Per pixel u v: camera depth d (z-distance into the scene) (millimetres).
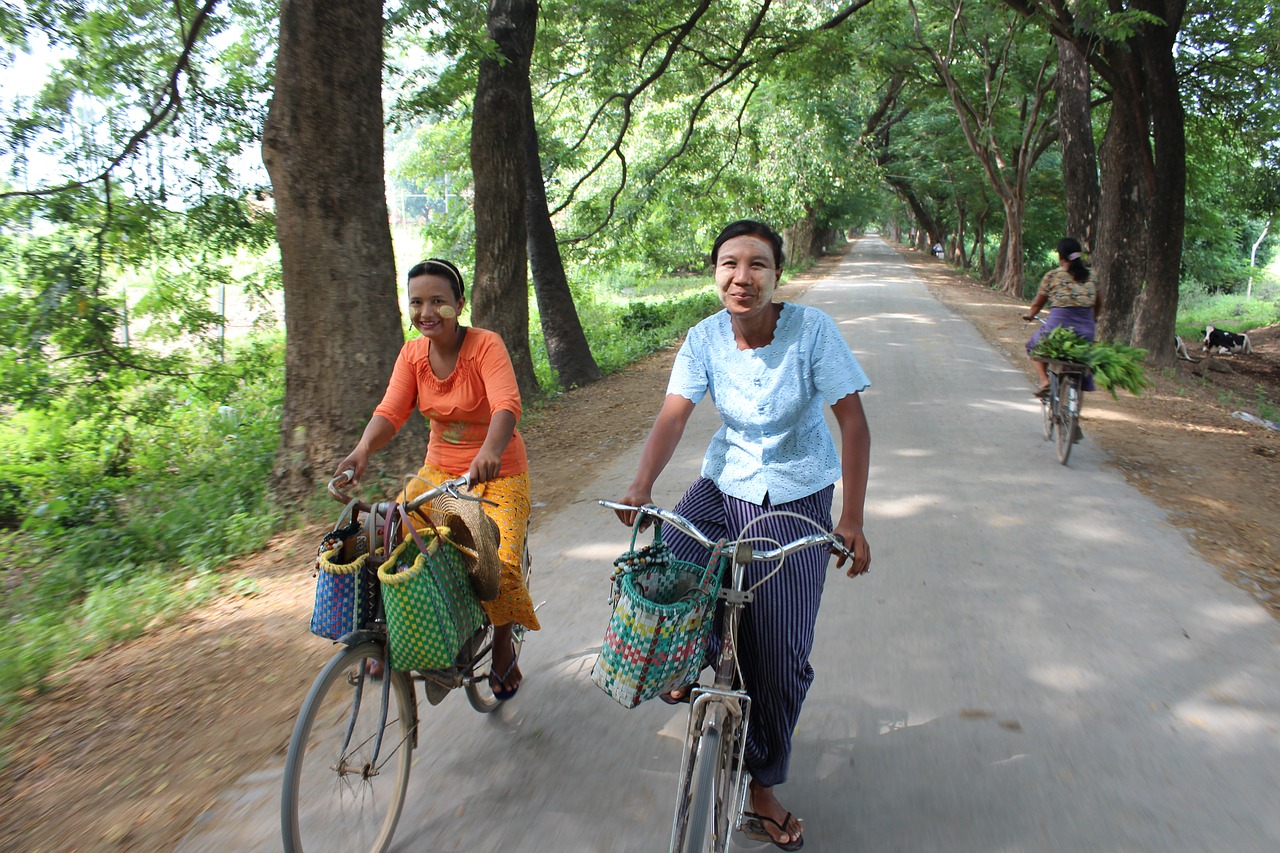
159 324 11930
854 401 2811
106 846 3053
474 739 3654
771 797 2967
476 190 12164
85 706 4098
